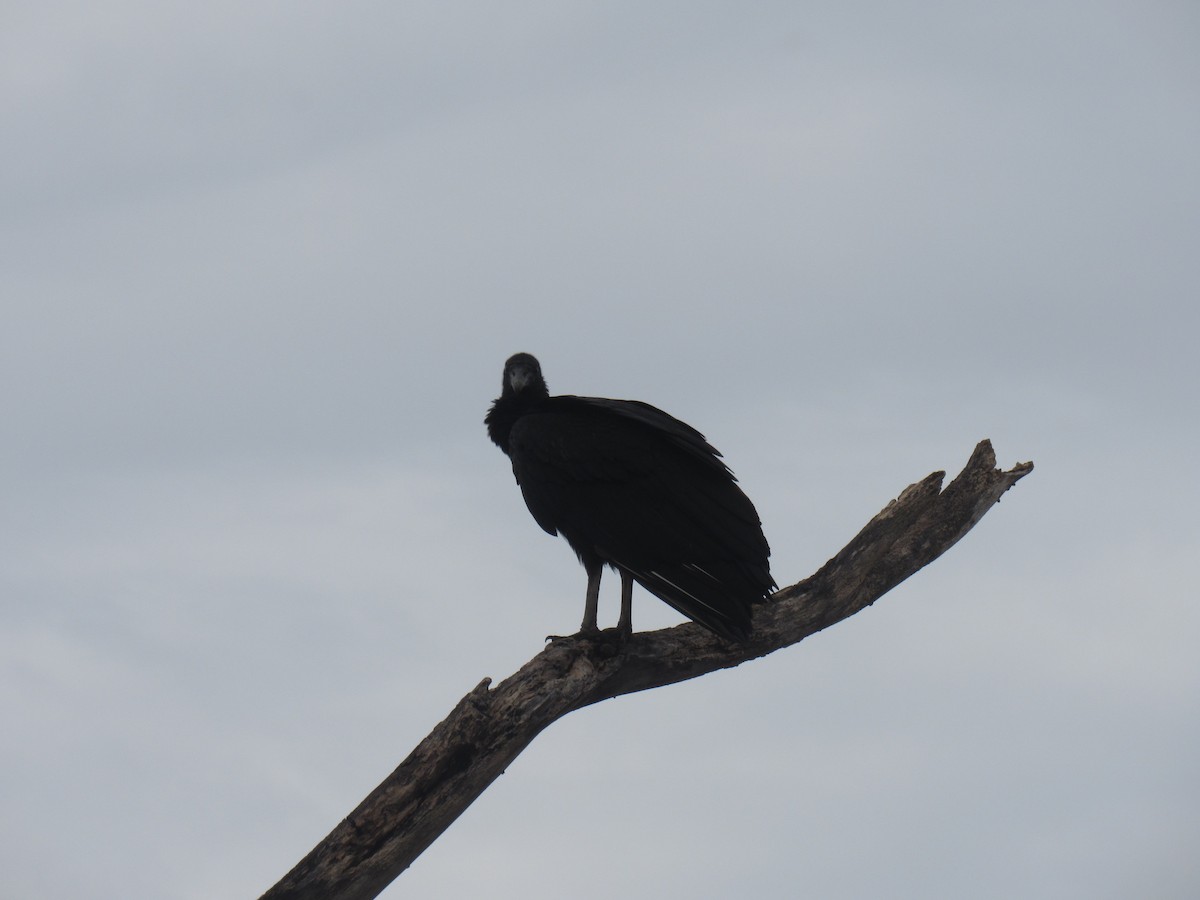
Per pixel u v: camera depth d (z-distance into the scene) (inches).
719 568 413.7
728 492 423.8
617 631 412.5
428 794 352.8
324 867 342.6
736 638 405.1
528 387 506.9
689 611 412.2
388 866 347.3
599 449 430.6
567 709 385.7
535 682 375.6
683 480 423.2
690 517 418.3
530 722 369.7
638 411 448.8
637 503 423.2
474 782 359.6
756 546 416.8
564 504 434.3
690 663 423.5
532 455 441.1
